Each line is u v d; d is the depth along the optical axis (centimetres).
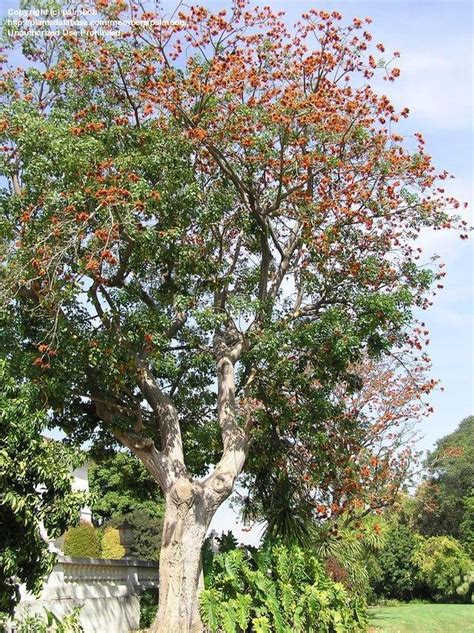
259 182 1387
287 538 1451
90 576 1436
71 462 905
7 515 801
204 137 1259
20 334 1194
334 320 1273
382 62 1305
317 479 1418
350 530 1905
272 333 1265
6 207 1194
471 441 4334
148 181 1246
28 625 898
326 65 1323
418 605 3086
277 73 1323
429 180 1343
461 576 3375
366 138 1327
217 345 1390
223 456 1293
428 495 3841
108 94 1317
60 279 1145
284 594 1298
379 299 1263
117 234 1147
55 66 1341
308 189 1359
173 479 1233
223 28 1302
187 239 1355
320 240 1345
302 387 1371
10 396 869
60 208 1149
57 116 1248
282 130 1295
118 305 1226
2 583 810
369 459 1769
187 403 1484
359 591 1847
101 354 1169
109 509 2719
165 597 1167
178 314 1367
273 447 1491
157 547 2498
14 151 1254
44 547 837
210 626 1154
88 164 1162
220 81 1284
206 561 1283
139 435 1286
